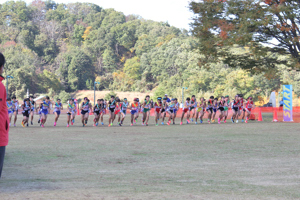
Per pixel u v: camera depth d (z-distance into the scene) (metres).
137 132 18.20
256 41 33.72
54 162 8.47
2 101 4.63
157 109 24.88
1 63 4.64
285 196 5.02
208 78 112.69
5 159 8.96
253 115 31.34
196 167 7.69
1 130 4.68
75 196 4.95
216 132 17.77
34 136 16.06
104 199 4.78
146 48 190.50
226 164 8.09
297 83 101.25
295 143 12.56
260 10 30.00
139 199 4.79
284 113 28.39
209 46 33.97
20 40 192.38
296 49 34.62
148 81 162.88
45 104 23.69
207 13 33.34
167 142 13.09
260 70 35.88
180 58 139.88
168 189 5.46
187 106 25.67
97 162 8.46
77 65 173.00
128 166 7.86
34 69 147.75
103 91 164.62
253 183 5.96
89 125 25.55
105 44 195.88
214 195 5.07
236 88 104.69
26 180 6.23
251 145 11.98
